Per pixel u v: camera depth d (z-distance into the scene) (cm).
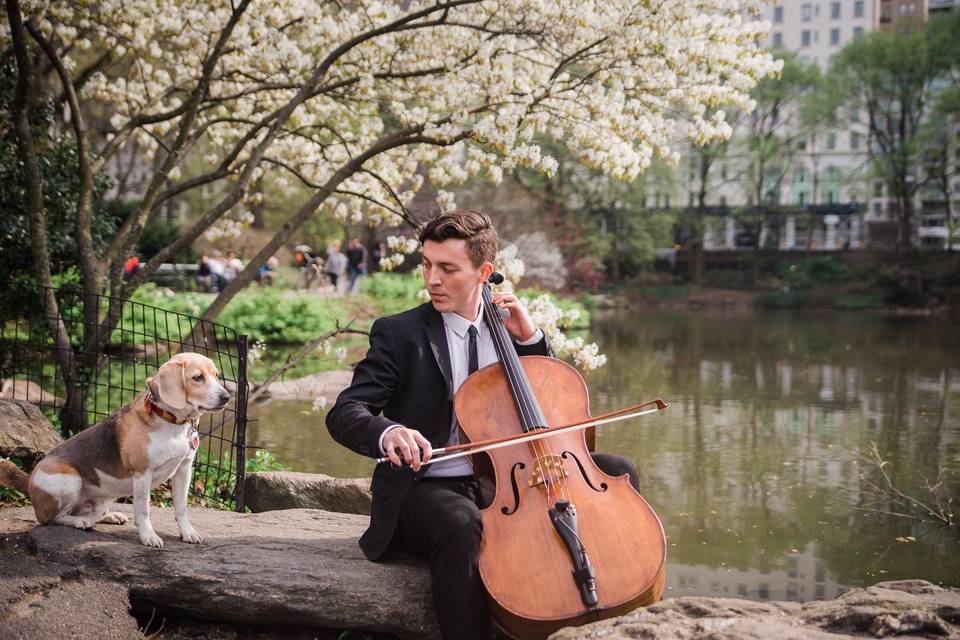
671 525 549
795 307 4069
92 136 955
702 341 2047
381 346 290
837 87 4553
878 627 221
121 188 2398
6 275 743
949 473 691
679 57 595
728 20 607
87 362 566
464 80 680
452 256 287
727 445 806
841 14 6694
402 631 285
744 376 1341
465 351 299
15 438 430
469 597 256
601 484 273
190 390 301
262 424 852
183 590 293
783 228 5791
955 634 215
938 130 4341
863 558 485
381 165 755
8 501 411
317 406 706
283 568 295
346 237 3206
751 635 216
